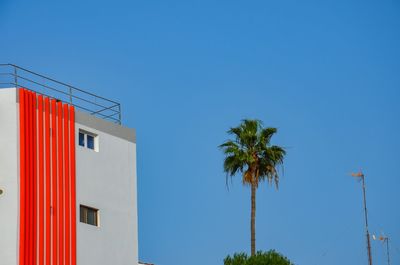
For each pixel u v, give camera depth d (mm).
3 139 56000
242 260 65125
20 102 56438
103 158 60656
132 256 61375
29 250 55188
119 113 63094
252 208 71938
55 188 57188
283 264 64812
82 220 58812
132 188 62344
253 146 72938
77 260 57750
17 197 55375
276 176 72938
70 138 58594
